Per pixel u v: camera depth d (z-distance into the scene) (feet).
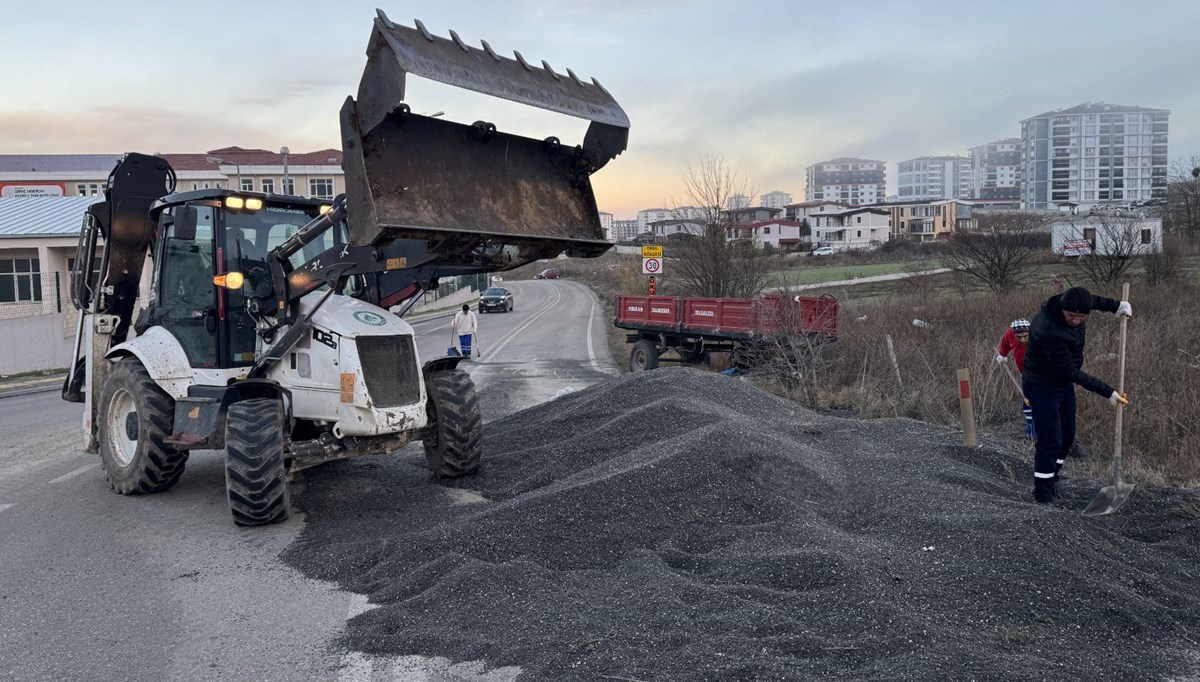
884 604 13.89
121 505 23.97
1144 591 15.14
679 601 14.49
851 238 354.33
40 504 24.29
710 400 29.94
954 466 23.65
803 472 21.36
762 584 15.48
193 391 23.27
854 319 59.52
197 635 14.66
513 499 21.18
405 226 18.28
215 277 23.63
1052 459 20.81
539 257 21.68
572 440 26.89
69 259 110.11
